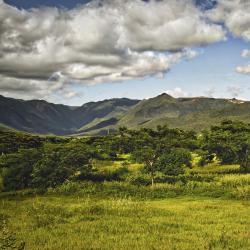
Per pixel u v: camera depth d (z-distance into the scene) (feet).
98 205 136.67
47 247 72.95
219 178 225.15
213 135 289.33
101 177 247.50
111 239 81.56
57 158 251.19
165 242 77.82
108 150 335.06
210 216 119.96
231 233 89.81
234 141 271.90
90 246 73.67
